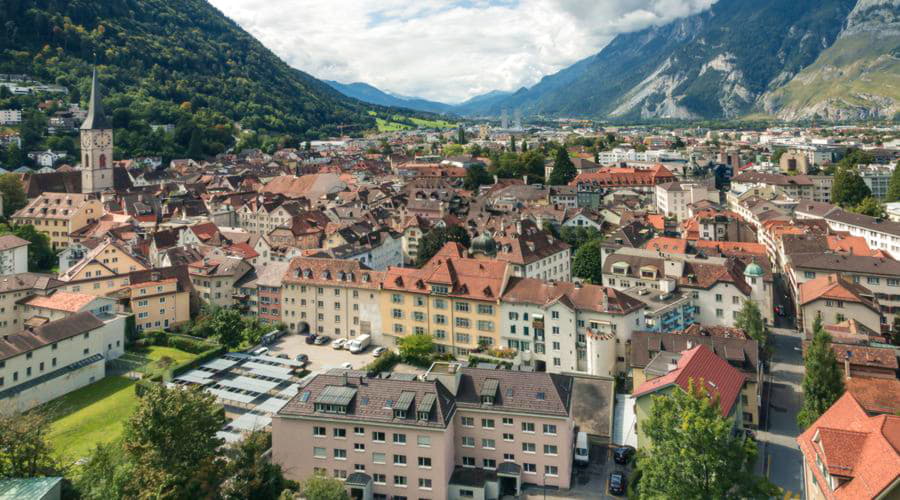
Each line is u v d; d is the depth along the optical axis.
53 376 123.56
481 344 142.75
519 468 93.19
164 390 76.12
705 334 131.00
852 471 63.22
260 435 98.75
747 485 68.00
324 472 92.81
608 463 99.94
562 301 134.50
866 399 97.25
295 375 131.75
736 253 186.88
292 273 161.00
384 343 152.38
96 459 73.62
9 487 68.50
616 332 131.50
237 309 166.00
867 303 147.25
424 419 89.56
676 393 73.81
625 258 170.62
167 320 158.50
